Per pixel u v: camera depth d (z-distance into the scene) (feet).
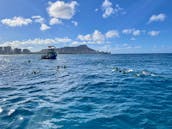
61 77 64.95
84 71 85.61
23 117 23.25
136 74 65.36
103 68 99.76
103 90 40.09
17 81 56.44
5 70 96.27
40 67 115.24
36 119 22.54
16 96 35.55
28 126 20.47
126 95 34.68
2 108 27.07
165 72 71.10
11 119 22.63
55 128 19.89
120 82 49.49
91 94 36.40
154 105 27.63
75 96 34.96
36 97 34.55
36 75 72.33
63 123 21.21
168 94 34.63
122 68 92.99
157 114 23.67
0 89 43.24
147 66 106.11
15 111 25.62
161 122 21.15
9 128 19.98
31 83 52.16
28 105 28.81
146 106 27.20
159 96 33.19
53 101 31.30
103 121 21.67
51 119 22.57
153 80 51.52
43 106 28.19
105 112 24.86
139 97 32.78
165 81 49.49
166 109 25.63
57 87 45.21
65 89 42.50
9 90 41.98
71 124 20.92
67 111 25.53
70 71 86.48
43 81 55.83
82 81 54.03
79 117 23.11
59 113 24.72
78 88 43.39
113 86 44.32
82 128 19.86
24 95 36.47
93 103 29.60
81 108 26.94
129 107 26.86
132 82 48.91
